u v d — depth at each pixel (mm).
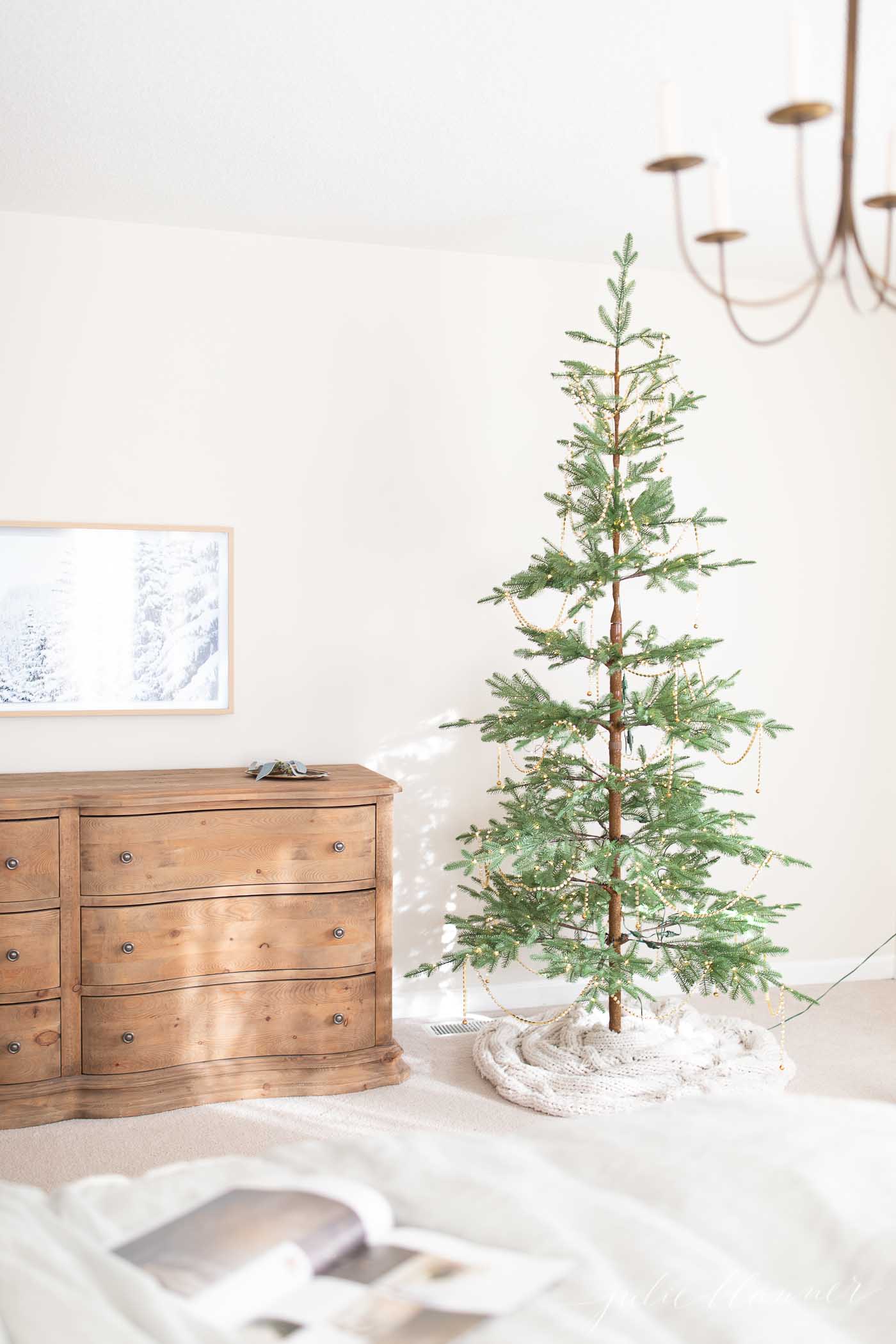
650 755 3838
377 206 3275
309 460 3580
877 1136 1434
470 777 3738
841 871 4180
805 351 4078
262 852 3029
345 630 3627
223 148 2855
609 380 3852
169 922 2955
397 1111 2949
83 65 2416
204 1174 1346
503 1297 1057
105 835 2898
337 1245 1147
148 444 3443
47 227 3336
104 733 3422
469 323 3709
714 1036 3381
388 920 3156
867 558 4184
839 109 2600
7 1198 1259
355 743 3645
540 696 3268
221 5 2176
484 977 3748
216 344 3492
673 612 3945
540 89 2529
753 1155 1361
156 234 3430
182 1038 2979
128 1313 1015
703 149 2838
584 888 3201
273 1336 1000
